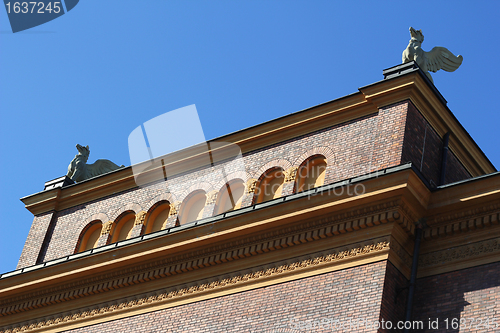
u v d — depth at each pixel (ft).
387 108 64.03
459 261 54.80
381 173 55.62
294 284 57.88
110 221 76.79
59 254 78.38
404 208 55.57
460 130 68.44
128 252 67.26
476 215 55.31
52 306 71.92
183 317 62.39
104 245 69.46
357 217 56.95
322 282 56.44
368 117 65.41
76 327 69.10
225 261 62.69
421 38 70.03
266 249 60.54
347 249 56.80
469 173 70.33
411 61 65.16
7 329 73.67
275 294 58.29
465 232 55.62
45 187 85.92
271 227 60.13
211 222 62.75
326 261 57.31
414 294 55.21
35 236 81.97
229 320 59.21
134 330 64.69
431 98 64.95
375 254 55.21
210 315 60.75
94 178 81.15
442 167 64.34
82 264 69.72
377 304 52.37
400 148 59.72
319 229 58.49
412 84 63.05
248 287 60.34
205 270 63.67
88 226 79.05
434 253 56.29
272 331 56.13
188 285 64.08
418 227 56.59
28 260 79.87
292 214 58.80
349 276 55.42
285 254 59.72
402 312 54.13
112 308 67.87
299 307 56.13
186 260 64.75
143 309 65.72
